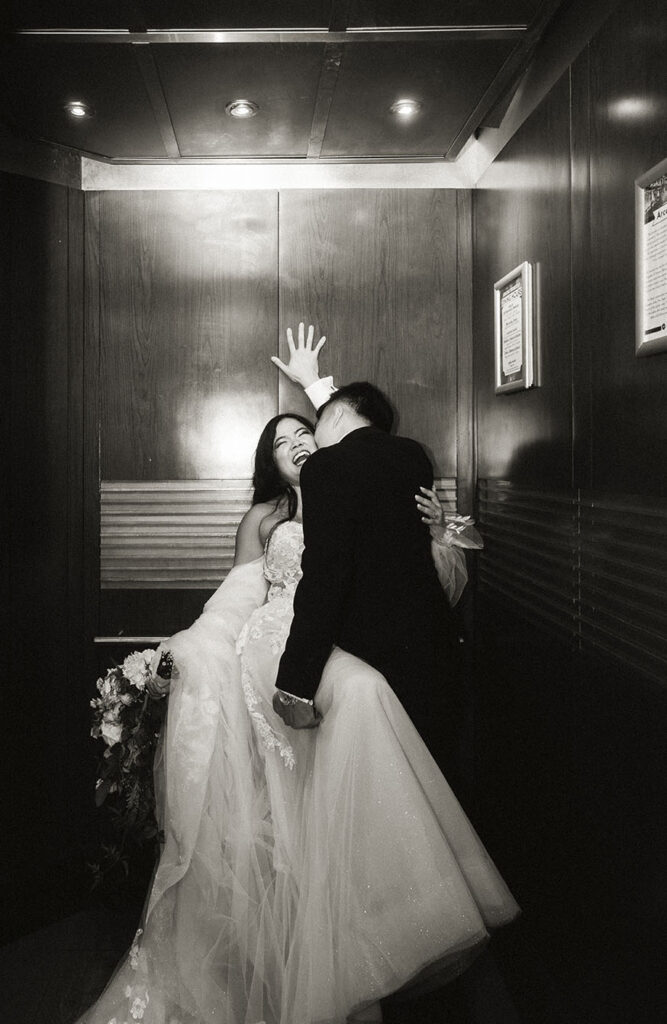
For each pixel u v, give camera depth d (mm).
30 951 2617
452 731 2410
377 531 2186
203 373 3363
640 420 1818
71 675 3285
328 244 3387
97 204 3326
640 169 1814
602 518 2031
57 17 2256
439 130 3035
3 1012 2299
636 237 1774
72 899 2967
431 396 3412
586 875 2121
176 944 2273
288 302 3379
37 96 2738
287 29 2328
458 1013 2318
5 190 3078
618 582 1931
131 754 2508
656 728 1740
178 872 2246
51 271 3225
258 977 2133
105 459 3338
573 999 2191
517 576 2771
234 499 3357
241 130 3018
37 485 3195
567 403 2285
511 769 2846
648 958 1755
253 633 2426
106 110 2846
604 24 2010
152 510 3352
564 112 2301
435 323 3410
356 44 2408
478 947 2096
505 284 2830
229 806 2330
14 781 3121
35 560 3193
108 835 3270
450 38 2377
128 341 3336
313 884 2035
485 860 2141
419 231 3402
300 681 2082
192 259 3359
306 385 3299
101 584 3346
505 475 2932
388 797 2023
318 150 3217
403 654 2219
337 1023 1929
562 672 2322
